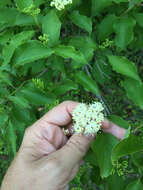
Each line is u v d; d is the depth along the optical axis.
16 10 0.31
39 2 0.29
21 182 0.27
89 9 0.34
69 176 0.29
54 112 0.31
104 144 0.25
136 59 0.48
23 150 0.30
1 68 0.29
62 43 0.32
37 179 0.27
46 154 0.30
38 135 0.30
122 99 0.54
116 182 0.27
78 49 0.30
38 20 0.30
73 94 0.38
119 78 0.43
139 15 0.32
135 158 0.24
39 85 0.29
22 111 0.30
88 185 0.44
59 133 0.31
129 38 0.31
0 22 0.30
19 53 0.27
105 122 0.27
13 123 0.30
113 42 0.35
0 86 0.30
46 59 0.32
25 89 0.29
